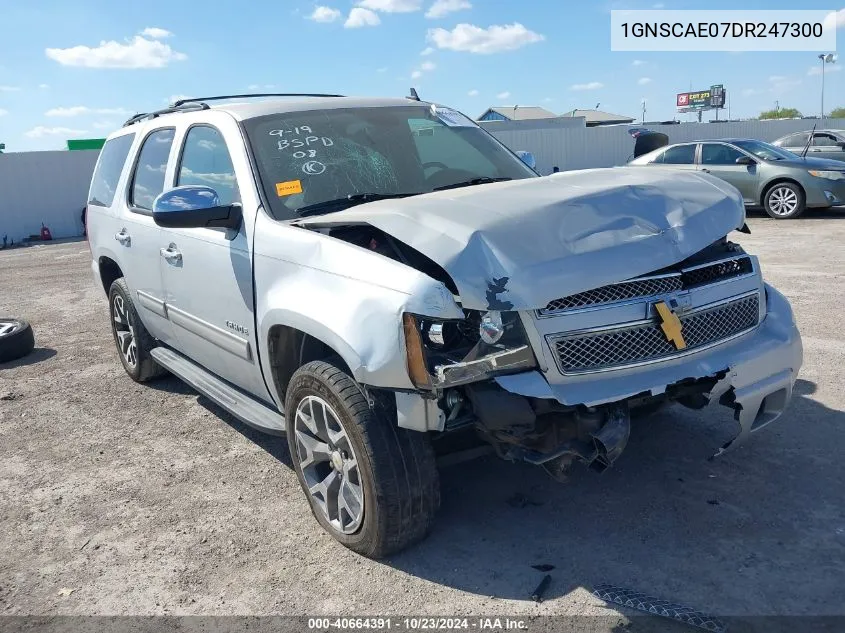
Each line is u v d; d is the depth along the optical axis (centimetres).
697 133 2758
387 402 300
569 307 283
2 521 381
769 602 276
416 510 305
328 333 300
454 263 273
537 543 326
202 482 413
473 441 326
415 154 428
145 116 554
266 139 396
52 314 903
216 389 437
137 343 558
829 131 1759
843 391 471
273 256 345
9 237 1952
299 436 343
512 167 458
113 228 546
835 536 315
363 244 339
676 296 302
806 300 704
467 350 283
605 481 377
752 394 318
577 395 279
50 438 493
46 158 1959
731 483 366
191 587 314
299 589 306
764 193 1365
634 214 307
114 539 357
